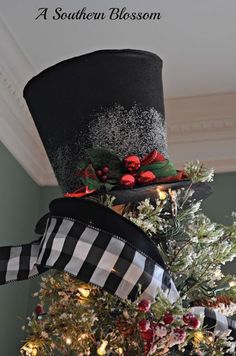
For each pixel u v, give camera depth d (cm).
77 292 92
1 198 180
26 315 189
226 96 194
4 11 162
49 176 209
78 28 169
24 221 195
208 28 169
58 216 90
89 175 93
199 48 176
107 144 99
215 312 92
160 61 111
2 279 97
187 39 173
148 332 77
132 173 94
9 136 188
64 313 91
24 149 198
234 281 104
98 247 86
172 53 178
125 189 91
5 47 172
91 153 95
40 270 98
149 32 170
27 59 179
